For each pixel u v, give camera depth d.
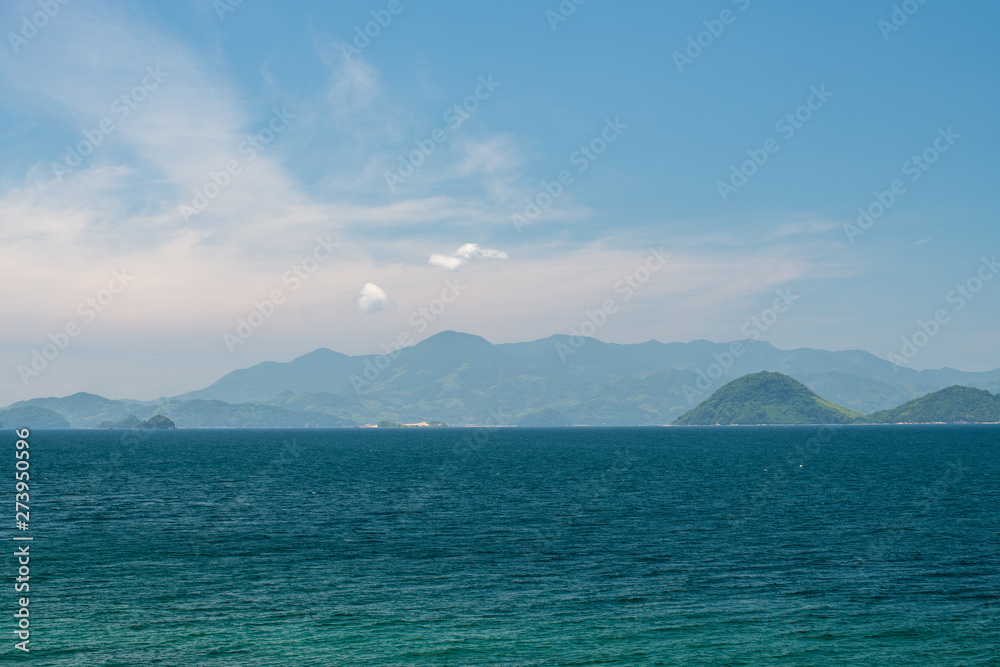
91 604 34.69
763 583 38.81
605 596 36.22
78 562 44.19
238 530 56.34
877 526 56.84
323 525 58.81
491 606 34.53
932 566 42.59
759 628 31.33
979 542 49.84
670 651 28.66
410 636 30.20
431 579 39.78
